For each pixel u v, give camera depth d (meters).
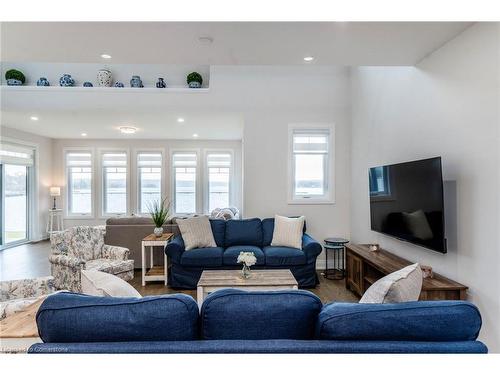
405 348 1.04
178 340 1.10
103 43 2.39
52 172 7.25
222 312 1.12
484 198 2.05
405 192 2.80
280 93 4.75
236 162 7.49
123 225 4.55
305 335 1.15
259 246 4.32
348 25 2.12
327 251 4.71
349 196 4.84
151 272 4.07
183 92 4.74
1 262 4.95
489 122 2.00
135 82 4.96
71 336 1.07
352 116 4.68
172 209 7.43
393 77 3.35
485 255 2.05
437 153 2.56
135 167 7.36
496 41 1.94
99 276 1.59
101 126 5.84
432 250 2.46
